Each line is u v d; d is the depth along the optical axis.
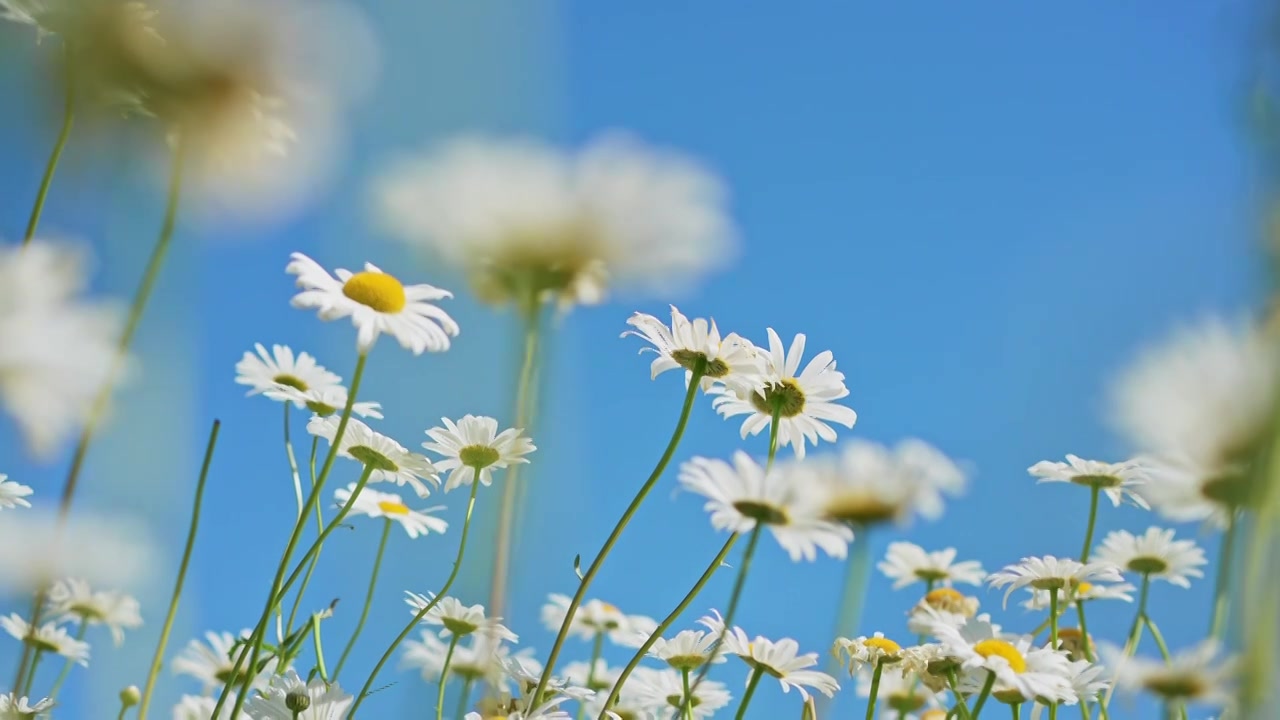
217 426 1.05
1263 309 0.74
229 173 0.88
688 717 1.11
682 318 1.09
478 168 0.94
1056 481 1.14
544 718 1.06
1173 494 0.82
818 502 1.03
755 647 1.10
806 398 1.12
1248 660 0.79
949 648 1.07
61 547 0.94
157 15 0.83
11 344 0.85
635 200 0.98
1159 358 0.78
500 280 0.97
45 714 1.06
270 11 0.84
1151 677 1.01
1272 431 0.75
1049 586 1.14
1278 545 0.78
